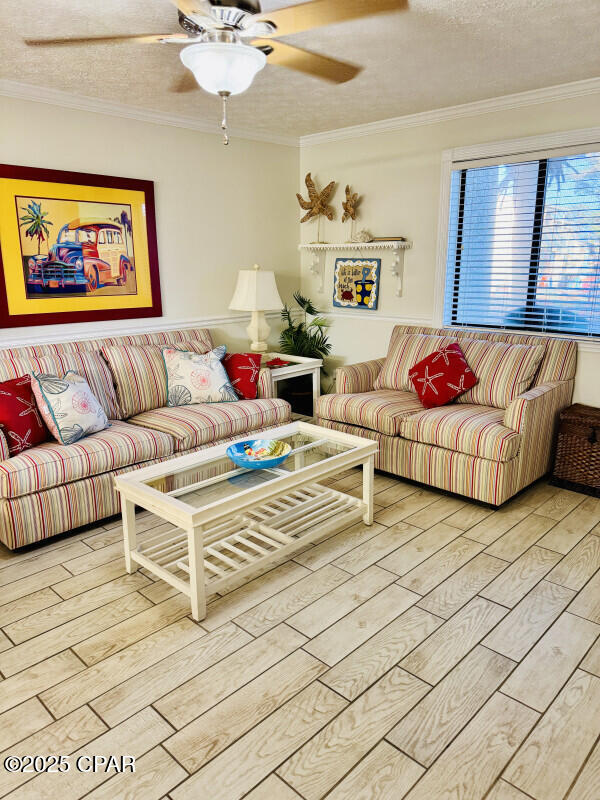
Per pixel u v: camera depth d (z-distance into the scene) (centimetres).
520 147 361
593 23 244
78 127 351
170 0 217
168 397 370
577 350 354
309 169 487
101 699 180
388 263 447
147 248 394
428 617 220
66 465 275
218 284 447
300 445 298
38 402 297
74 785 151
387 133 427
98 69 296
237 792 148
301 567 256
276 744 162
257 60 208
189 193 416
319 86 332
